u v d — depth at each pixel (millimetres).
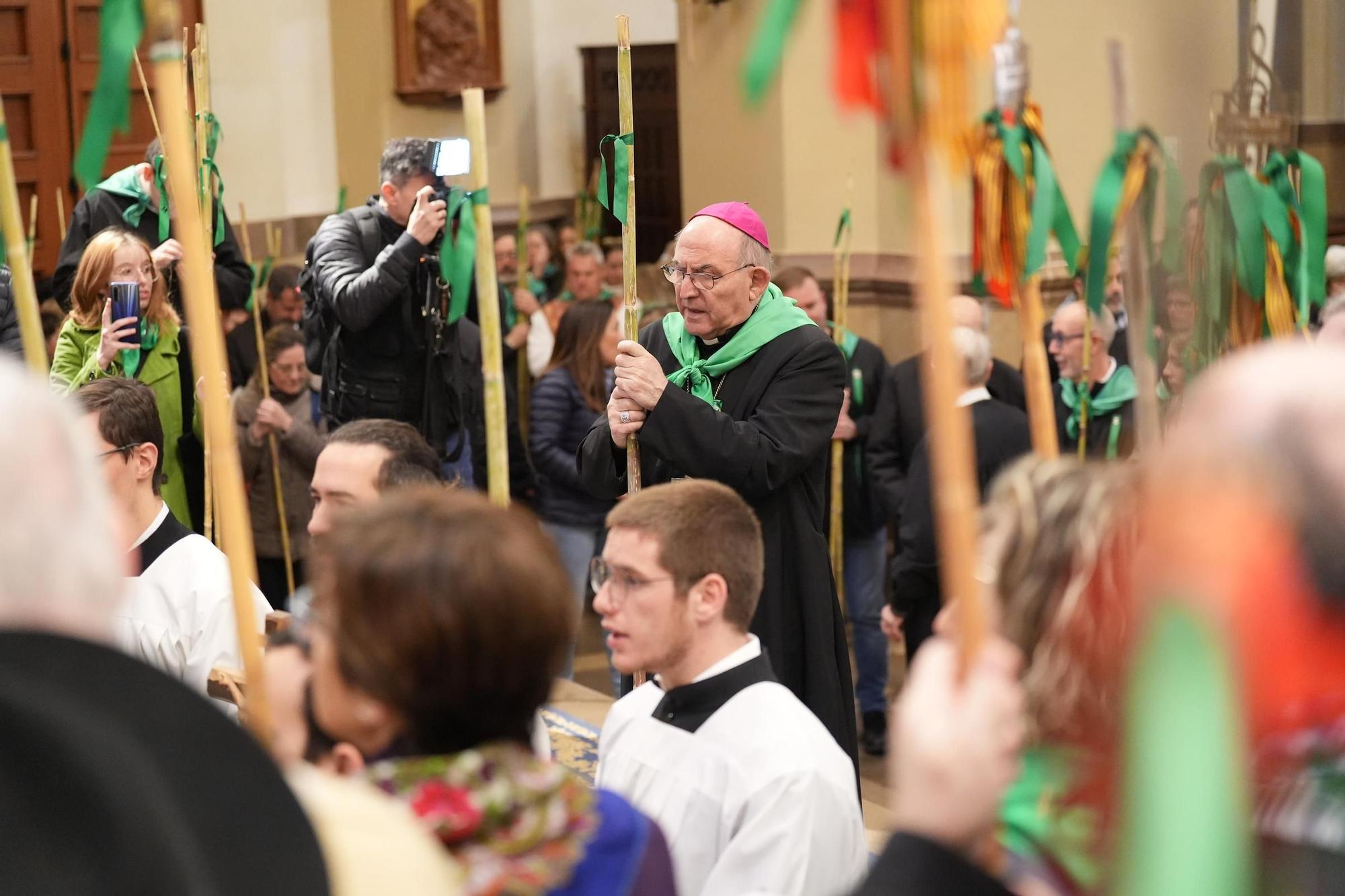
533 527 1609
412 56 10422
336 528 1577
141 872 1036
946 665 1206
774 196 8477
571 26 11375
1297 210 3002
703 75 8898
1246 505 991
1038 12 6203
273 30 9688
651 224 11398
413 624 1479
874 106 1142
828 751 2609
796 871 2492
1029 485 1423
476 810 1469
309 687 1736
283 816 1115
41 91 8703
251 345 6531
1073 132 6305
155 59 1479
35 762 1059
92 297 4680
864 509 6172
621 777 2719
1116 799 1076
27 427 1211
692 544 2639
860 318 8383
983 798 1167
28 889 1021
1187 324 2738
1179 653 975
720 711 2654
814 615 3891
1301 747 1036
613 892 1569
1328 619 981
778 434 3814
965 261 6793
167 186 4973
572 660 6609
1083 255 2225
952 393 1128
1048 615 1343
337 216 5234
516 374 7645
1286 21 4250
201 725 1122
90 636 1191
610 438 3957
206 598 3236
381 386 5117
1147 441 2037
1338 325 3096
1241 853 943
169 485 4844
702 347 4094
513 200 11141
